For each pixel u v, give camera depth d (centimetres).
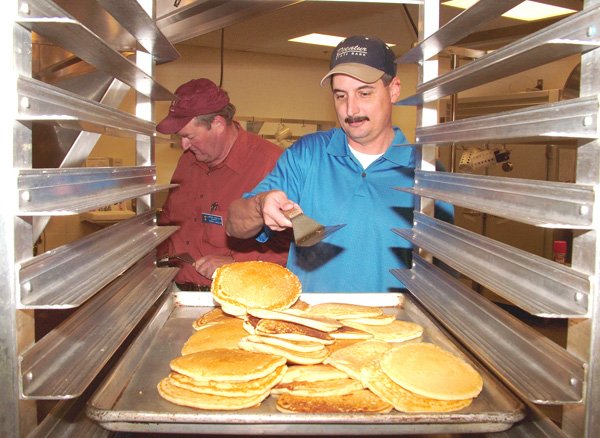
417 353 115
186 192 279
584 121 75
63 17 73
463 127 111
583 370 77
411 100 145
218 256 251
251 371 104
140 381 110
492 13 103
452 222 191
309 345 116
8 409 74
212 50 582
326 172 198
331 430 91
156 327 137
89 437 93
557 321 404
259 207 163
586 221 75
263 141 283
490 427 92
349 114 180
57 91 80
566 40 72
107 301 118
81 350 92
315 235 127
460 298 129
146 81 125
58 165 119
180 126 252
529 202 89
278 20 434
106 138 514
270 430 90
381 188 192
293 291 139
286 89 629
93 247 103
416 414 91
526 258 92
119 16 112
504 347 102
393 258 190
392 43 526
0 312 73
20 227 74
